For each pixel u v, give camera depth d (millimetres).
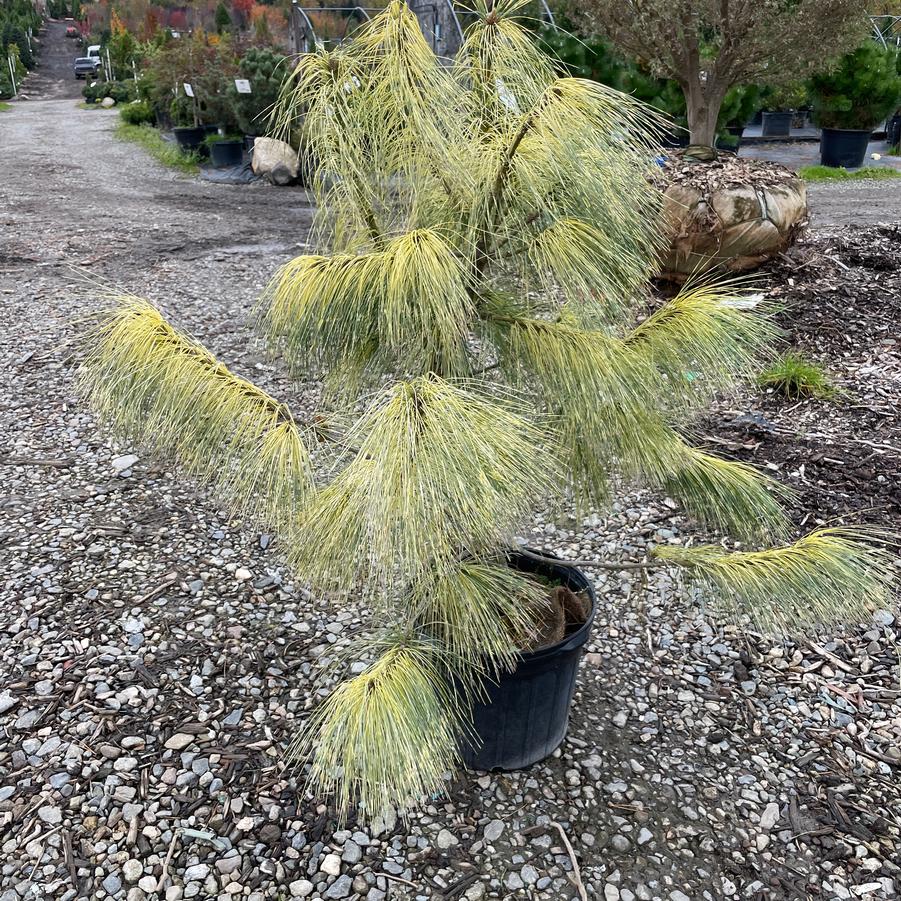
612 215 1289
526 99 1253
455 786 1872
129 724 2053
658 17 5902
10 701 2109
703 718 2119
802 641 2365
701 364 1434
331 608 2486
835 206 7926
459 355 1389
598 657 2334
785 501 3006
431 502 1091
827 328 4523
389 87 1229
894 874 1697
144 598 2529
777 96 12469
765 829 1805
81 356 1514
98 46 33438
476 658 1534
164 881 1662
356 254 1311
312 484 1406
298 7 10312
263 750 1978
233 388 1410
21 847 1734
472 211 1310
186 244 6996
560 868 1695
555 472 1385
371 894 1631
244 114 10586
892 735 2064
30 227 7477
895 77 10406
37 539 2830
